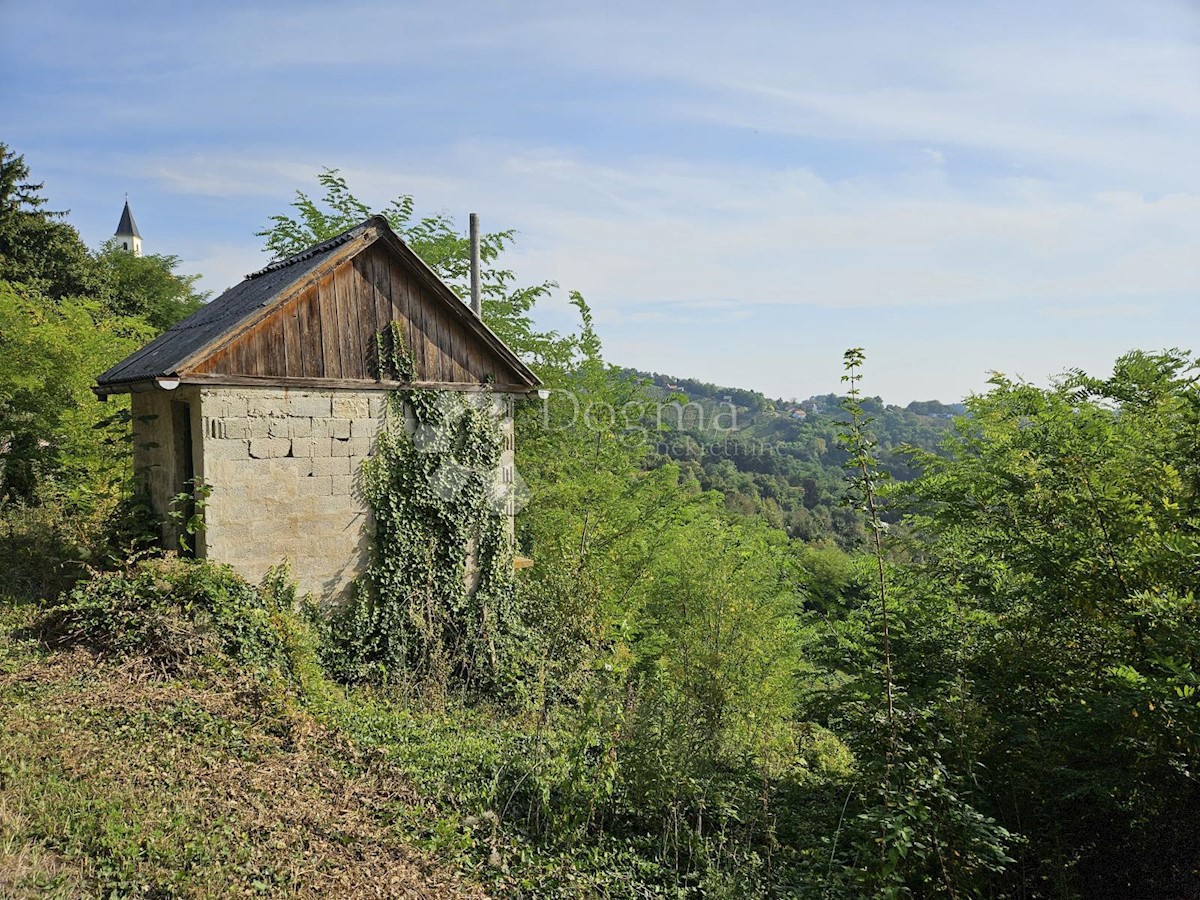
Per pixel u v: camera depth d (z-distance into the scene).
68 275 35.56
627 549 17.27
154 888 4.74
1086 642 6.92
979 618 7.80
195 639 8.44
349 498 10.76
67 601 9.03
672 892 5.98
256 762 6.74
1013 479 7.62
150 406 11.62
